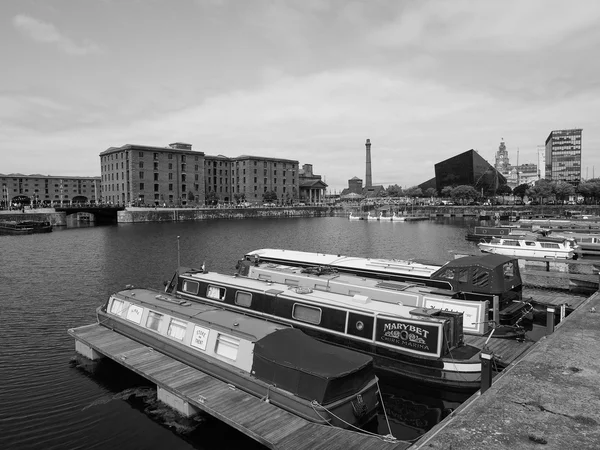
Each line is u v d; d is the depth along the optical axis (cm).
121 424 1336
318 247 6119
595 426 836
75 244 6269
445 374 1420
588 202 15638
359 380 1211
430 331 1454
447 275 2231
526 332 2050
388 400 1477
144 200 13912
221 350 1461
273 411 1166
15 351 1941
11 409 1435
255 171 17750
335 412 1129
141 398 1485
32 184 18138
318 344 1312
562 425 841
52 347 1991
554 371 1127
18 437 1284
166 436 1266
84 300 2917
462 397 1412
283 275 2367
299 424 1096
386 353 1534
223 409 1178
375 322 1570
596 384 1040
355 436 1034
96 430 1309
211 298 2103
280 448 989
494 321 1788
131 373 1689
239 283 2066
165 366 1491
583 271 3538
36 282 3512
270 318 1855
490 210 14562
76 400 1485
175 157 14788
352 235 8156
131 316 1850
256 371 1291
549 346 1336
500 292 2055
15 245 6172
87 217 14162
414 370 1477
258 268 2525
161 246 5975
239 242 6562
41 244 6291
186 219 13425
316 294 1841
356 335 1611
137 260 4659
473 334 1781
